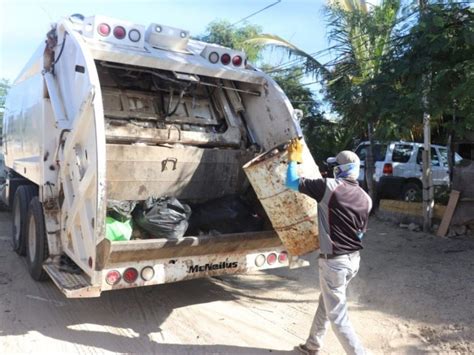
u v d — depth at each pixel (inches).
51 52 214.5
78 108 186.5
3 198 337.4
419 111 294.7
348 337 155.4
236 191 226.5
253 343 181.6
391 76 307.3
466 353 173.6
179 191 210.4
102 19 200.4
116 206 181.9
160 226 182.7
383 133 313.0
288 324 200.2
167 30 216.4
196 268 193.6
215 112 237.1
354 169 165.6
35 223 226.4
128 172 194.7
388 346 182.2
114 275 176.1
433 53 282.0
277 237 204.7
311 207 173.5
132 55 197.9
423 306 214.1
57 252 206.8
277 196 173.9
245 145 232.2
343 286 158.6
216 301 224.4
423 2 316.8
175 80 214.2
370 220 426.9
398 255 305.7
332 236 157.8
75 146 186.5
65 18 215.5
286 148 170.9
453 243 334.3
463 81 279.3
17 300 213.2
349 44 510.9
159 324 196.1
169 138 210.8
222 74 217.5
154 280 184.1
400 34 348.8
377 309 217.6
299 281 257.9
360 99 325.1
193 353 171.8
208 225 206.2
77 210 184.7
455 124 302.8
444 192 449.4
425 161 370.9
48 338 178.7
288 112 216.8
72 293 169.5
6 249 293.3
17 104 286.2
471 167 350.3
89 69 179.9
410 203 405.1
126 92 218.1
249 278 261.7
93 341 178.1
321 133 620.7
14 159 292.4
